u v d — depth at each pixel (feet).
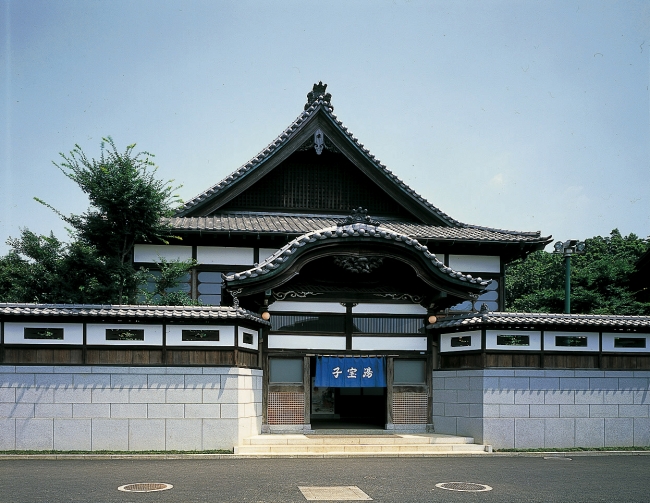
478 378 59.16
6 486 39.04
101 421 53.47
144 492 37.40
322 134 79.20
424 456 54.95
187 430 54.24
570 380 60.08
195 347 55.26
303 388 62.95
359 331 64.95
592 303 98.84
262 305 62.03
